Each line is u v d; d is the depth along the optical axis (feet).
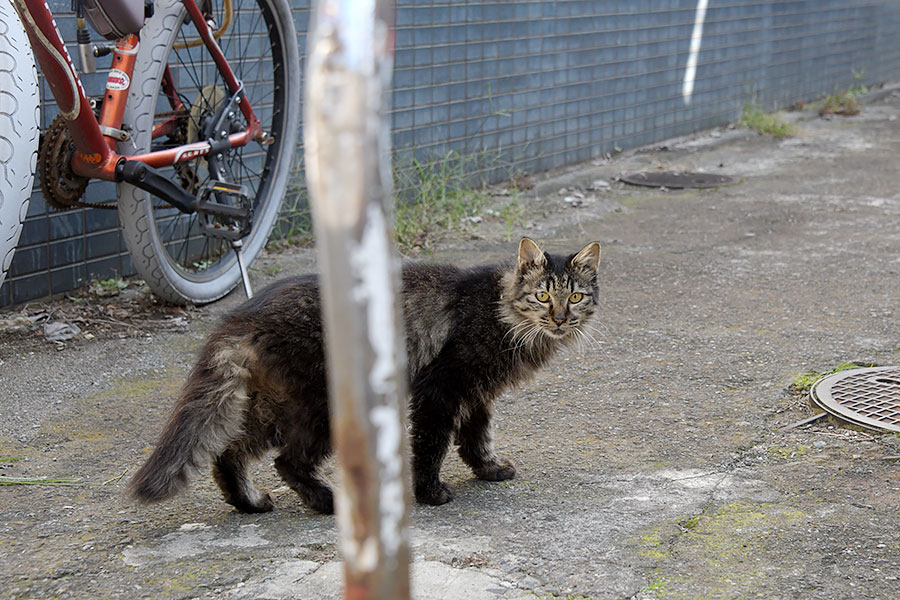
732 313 19.54
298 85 21.58
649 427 14.08
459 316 12.19
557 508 11.44
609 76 35.88
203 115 18.74
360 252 2.71
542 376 16.22
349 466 2.81
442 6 28.22
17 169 14.83
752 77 45.32
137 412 14.53
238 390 10.78
